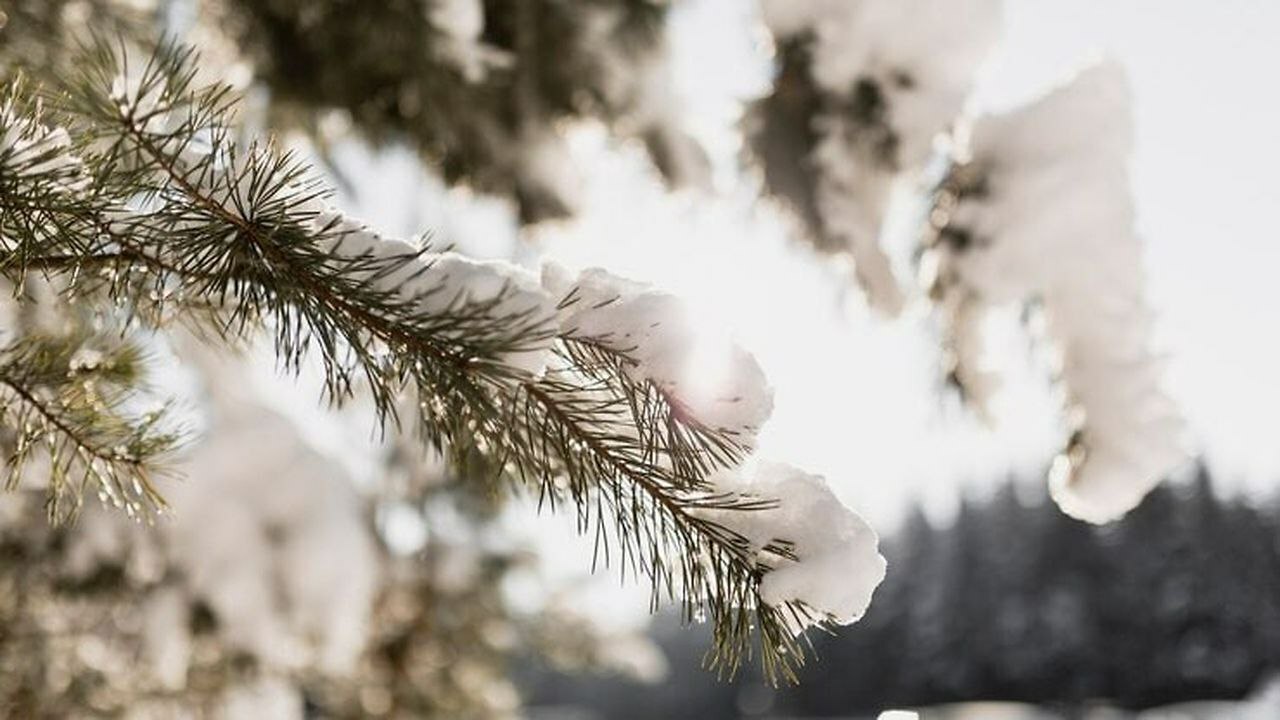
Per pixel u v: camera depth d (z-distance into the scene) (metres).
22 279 1.20
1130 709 38.91
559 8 3.26
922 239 2.21
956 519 45.31
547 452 1.16
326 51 3.15
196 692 3.86
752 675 45.00
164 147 1.13
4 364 1.45
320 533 4.07
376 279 1.12
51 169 1.14
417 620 6.70
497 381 1.09
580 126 3.42
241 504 3.95
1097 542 41.81
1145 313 2.01
